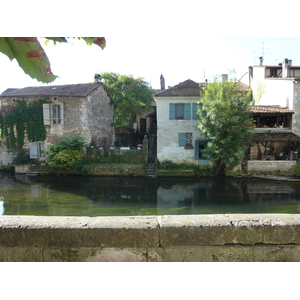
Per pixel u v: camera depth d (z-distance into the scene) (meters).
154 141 25.19
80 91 20.11
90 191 14.42
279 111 18.61
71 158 17.97
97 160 19.72
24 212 10.83
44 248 2.35
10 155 20.66
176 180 17.34
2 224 2.36
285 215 2.50
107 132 24.02
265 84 22.66
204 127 17.03
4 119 20.30
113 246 2.33
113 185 15.91
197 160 19.16
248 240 2.33
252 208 11.52
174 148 19.38
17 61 1.75
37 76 1.83
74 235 2.32
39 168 19.31
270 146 19.83
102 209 11.33
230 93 16.41
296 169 17.88
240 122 16.56
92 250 2.35
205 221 2.39
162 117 19.33
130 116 27.64
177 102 19.16
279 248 2.33
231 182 16.73
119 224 2.37
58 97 19.77
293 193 14.05
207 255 2.34
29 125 20.19
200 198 13.16
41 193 13.93
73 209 11.30
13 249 2.35
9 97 20.08
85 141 19.81
